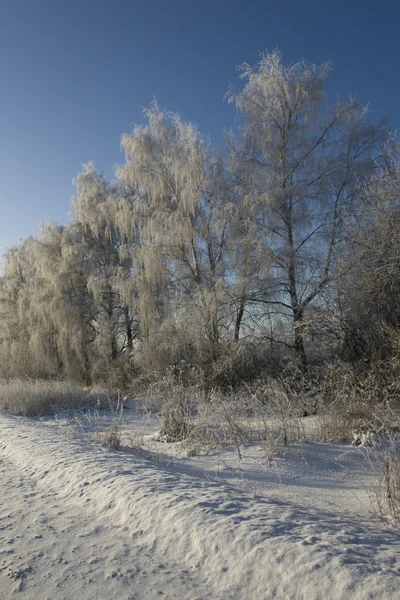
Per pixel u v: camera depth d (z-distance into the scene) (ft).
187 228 55.62
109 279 67.87
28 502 15.19
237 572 9.78
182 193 54.80
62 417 45.34
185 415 32.83
